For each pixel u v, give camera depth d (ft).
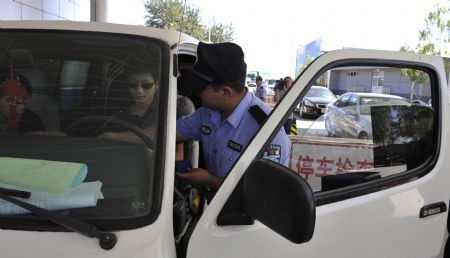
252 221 5.09
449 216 11.44
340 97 8.11
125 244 4.29
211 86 6.39
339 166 7.72
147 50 5.86
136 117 5.39
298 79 5.63
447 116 7.36
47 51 5.94
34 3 26.21
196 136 7.80
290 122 6.54
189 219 5.95
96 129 5.43
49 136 5.42
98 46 5.94
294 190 4.33
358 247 6.31
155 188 4.76
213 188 6.52
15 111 5.73
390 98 7.81
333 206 6.07
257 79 52.21
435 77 7.21
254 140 5.18
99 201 4.65
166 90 5.48
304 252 5.63
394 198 6.70
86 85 5.73
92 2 35.94
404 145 7.41
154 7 53.01
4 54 5.99
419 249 7.16
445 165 7.36
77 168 4.89
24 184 4.67
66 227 4.29
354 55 6.08
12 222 4.41
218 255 4.97
